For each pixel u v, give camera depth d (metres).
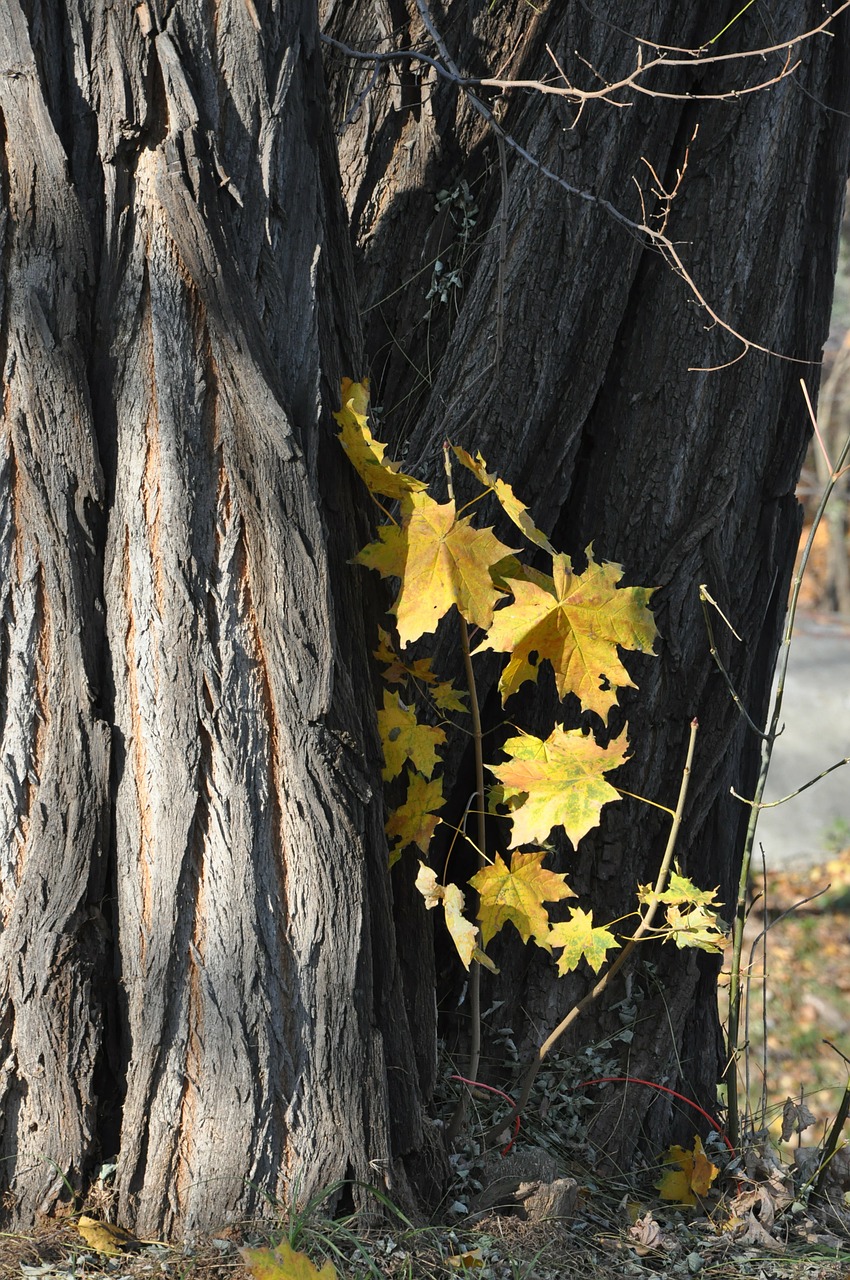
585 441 3.65
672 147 3.64
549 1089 3.59
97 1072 3.34
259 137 3.33
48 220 3.30
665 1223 3.49
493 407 3.58
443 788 3.61
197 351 3.30
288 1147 3.33
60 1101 3.33
